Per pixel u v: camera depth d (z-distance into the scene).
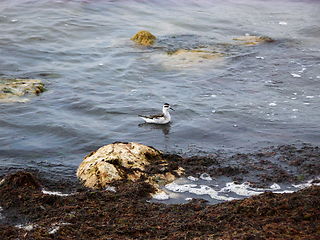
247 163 11.06
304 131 13.14
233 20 28.78
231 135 13.16
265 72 19.22
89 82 17.89
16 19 25.78
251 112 14.85
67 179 10.12
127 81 18.22
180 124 14.12
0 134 12.80
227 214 7.54
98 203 8.27
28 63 19.55
